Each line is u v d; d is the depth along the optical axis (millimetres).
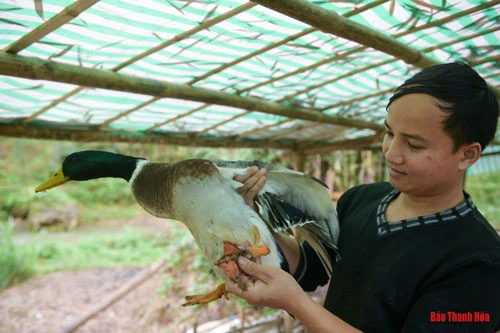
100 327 5512
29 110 2496
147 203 1522
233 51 1984
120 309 6004
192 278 5363
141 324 5441
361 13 1713
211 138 3572
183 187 1375
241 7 1551
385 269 1102
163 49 1890
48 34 1621
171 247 5777
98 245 9219
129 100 2465
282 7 1378
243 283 1088
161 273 5926
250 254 1224
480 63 2305
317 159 5773
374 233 1197
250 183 1418
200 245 1399
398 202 1234
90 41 1727
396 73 2436
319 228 1438
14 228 10703
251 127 3441
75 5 1434
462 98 954
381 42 1731
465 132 975
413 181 1044
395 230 1139
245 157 5512
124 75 2004
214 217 1339
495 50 2117
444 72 986
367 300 1114
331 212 1400
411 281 1051
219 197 1347
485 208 9477
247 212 1362
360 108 3176
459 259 990
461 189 1129
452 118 958
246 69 2223
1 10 1435
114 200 13539
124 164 1641
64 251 8617
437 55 2217
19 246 8266
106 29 1641
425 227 1093
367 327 1100
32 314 5871
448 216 1083
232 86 2480
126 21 1593
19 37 1626
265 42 1905
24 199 11469
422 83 987
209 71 2199
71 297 6461
